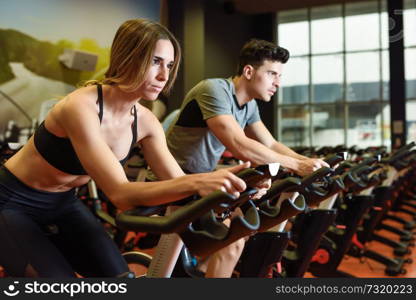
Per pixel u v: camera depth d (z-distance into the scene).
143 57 1.38
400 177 5.35
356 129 13.31
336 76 13.34
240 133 2.20
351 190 2.63
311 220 2.46
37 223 1.65
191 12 8.89
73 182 1.65
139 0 8.20
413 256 4.83
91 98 1.45
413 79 12.27
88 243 1.67
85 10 7.45
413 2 12.07
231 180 1.12
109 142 1.54
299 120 13.66
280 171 1.48
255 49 2.36
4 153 2.34
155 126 1.68
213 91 2.29
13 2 6.62
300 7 12.27
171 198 1.19
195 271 2.30
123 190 1.25
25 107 6.75
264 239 1.98
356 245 4.08
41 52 6.94
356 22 13.07
